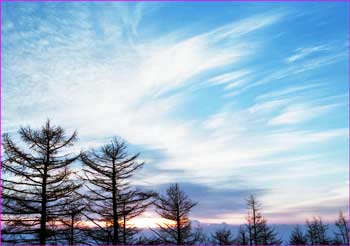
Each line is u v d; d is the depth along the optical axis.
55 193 19.08
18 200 17.88
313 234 39.00
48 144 19.56
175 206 27.58
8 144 18.44
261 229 33.97
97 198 20.95
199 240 28.20
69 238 19.80
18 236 17.67
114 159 21.86
